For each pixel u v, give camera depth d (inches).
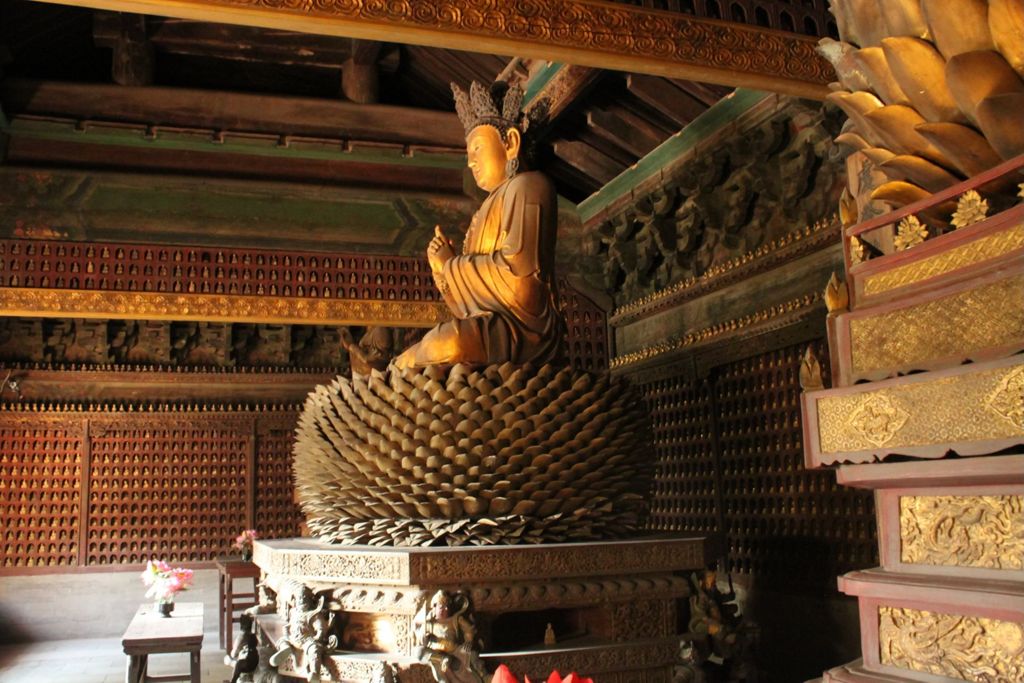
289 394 499.2
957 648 81.8
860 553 293.6
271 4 193.3
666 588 245.9
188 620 317.7
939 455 81.5
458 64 450.0
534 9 215.3
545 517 258.2
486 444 254.4
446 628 216.1
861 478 89.5
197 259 424.5
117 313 406.9
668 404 406.0
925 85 89.0
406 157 456.1
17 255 402.6
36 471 460.4
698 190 370.3
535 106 318.7
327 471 275.0
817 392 93.6
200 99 429.4
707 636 245.4
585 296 463.8
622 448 271.6
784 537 327.6
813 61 240.2
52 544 460.1
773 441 337.7
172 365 478.3
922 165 93.6
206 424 484.1
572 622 250.2
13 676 363.3
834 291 96.4
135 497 472.1
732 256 365.1
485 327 275.4
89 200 413.7
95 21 412.8
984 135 85.7
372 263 445.7
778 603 327.9
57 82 410.0
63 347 466.6
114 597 462.0
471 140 314.3
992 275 80.3
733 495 358.6
